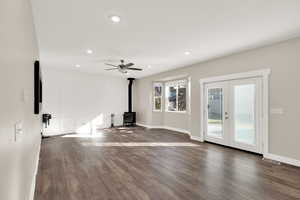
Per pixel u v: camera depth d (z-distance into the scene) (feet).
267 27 11.22
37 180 10.53
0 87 2.87
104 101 30.09
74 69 24.59
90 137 23.06
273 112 14.24
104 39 13.21
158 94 30.94
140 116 33.12
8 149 3.46
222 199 8.57
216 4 8.65
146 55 17.48
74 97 26.22
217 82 19.03
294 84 13.02
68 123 25.55
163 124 30.89
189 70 22.44
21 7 5.28
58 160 14.08
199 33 12.16
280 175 11.31
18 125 4.58
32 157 8.84
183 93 27.20
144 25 10.92
